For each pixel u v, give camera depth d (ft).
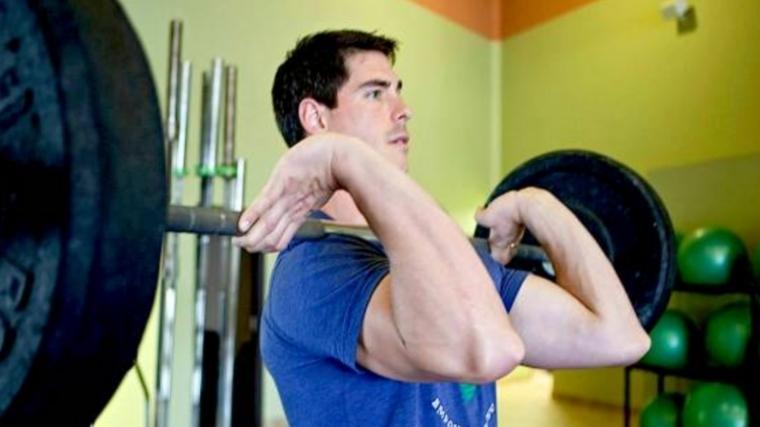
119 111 1.62
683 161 15.44
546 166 5.08
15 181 1.64
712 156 14.87
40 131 1.58
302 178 2.49
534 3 19.13
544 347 3.53
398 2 16.92
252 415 11.10
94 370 1.73
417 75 17.44
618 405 15.64
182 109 9.27
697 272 11.41
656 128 16.08
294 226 2.56
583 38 17.87
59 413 1.76
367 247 2.86
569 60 18.20
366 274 2.64
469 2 19.26
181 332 11.48
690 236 11.84
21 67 1.63
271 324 3.17
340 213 3.53
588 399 16.25
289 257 2.99
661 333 11.59
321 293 2.72
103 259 1.57
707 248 11.34
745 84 14.30
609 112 17.17
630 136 16.67
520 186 5.24
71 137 1.53
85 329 1.61
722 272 11.21
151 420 10.13
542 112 18.85
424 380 2.52
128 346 1.77
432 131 17.84
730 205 14.25
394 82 3.92
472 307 2.30
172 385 11.28
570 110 18.12
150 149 1.70
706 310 13.91
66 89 1.55
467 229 18.79
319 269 2.78
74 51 1.57
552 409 15.37
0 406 1.67
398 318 2.37
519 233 3.90
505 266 3.92
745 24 14.37
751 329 10.75
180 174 9.22
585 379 16.38
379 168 2.43
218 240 10.12
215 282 10.27
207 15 12.54
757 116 14.05
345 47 3.83
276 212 2.49
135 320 1.74
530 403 16.02
